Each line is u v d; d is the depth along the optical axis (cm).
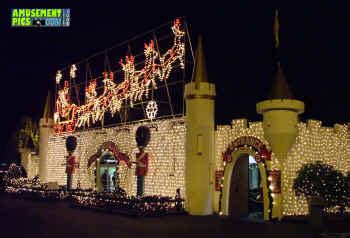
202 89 2088
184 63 2244
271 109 1802
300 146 1856
